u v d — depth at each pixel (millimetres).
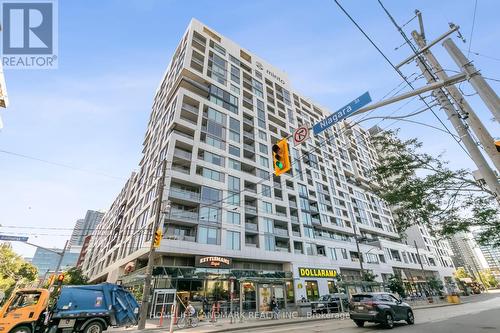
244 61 55688
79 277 45969
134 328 15688
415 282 61000
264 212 39688
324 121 8195
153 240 17438
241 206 36969
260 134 47906
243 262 34406
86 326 12453
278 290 29078
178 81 42969
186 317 17594
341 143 72688
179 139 35062
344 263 48062
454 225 8805
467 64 6738
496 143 6211
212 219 33156
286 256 38438
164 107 45812
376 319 13055
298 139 8812
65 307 12109
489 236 8695
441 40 7469
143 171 45656
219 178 36688
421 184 8875
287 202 44469
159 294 24469
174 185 33469
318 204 52438
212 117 41250
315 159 59781
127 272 32406
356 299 14445
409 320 14461
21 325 11102
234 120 44375
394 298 15070
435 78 7758
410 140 9406
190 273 27703
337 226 54031
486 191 8039
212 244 31484
